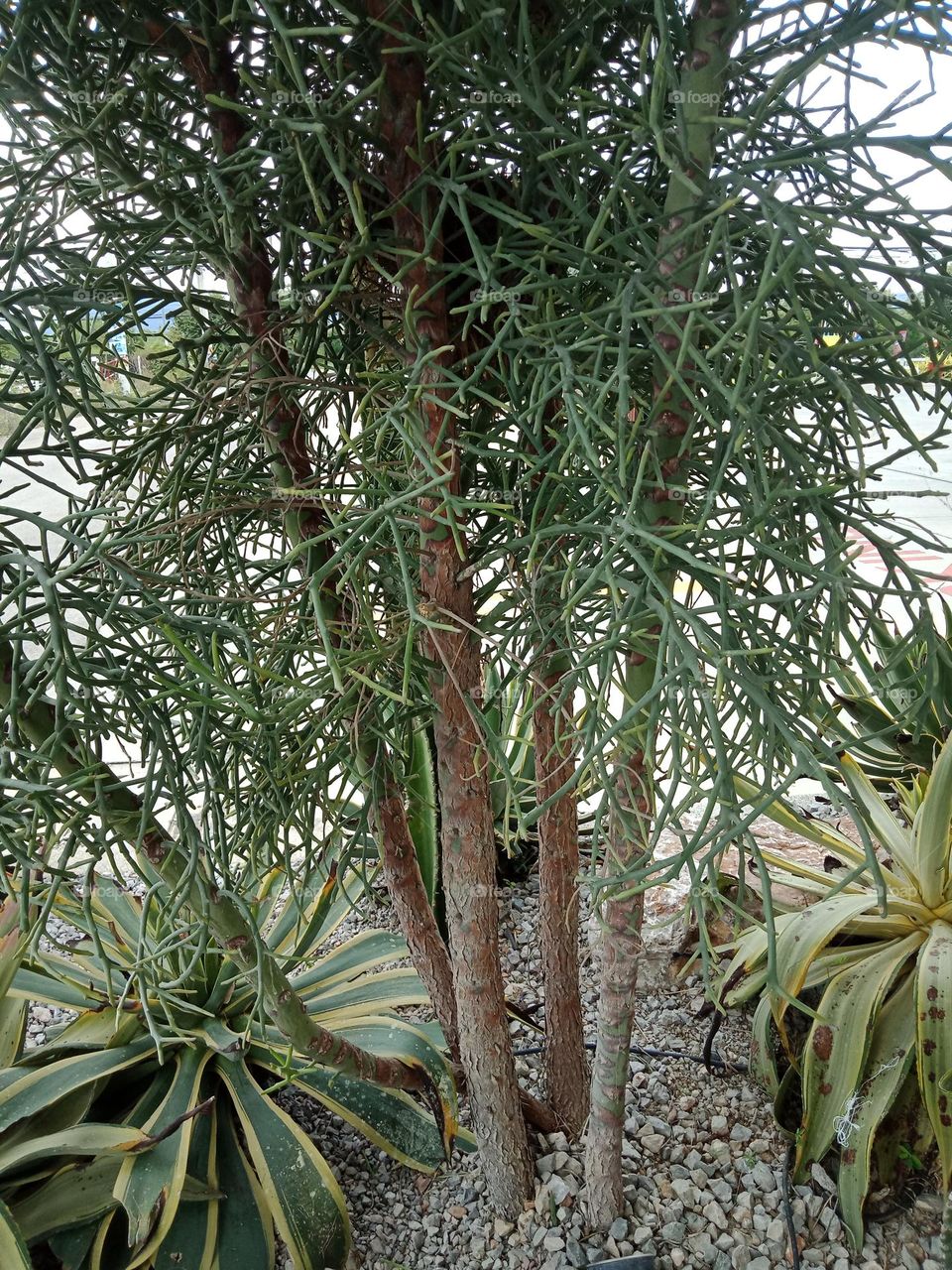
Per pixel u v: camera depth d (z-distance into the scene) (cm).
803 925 110
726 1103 112
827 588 49
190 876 59
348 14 43
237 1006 117
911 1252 92
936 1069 95
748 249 53
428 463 51
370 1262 96
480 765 80
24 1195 98
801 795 181
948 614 91
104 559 54
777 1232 93
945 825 111
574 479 54
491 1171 96
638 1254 89
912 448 48
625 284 49
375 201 63
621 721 46
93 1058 106
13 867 61
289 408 73
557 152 44
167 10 58
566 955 101
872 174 45
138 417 71
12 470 156
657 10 40
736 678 44
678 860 45
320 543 78
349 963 129
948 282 47
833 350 48
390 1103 106
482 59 53
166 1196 90
